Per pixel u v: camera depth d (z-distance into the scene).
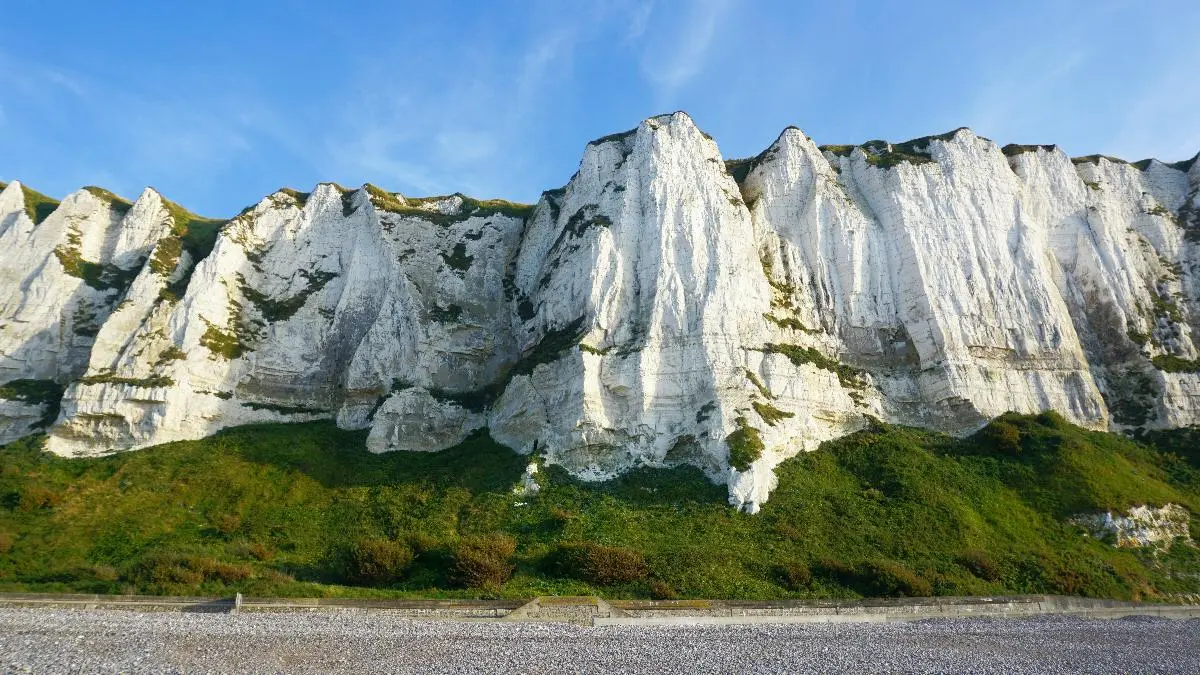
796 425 43.62
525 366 48.78
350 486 43.81
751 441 39.91
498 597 29.94
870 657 23.02
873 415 47.38
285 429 51.28
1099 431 47.16
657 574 31.69
